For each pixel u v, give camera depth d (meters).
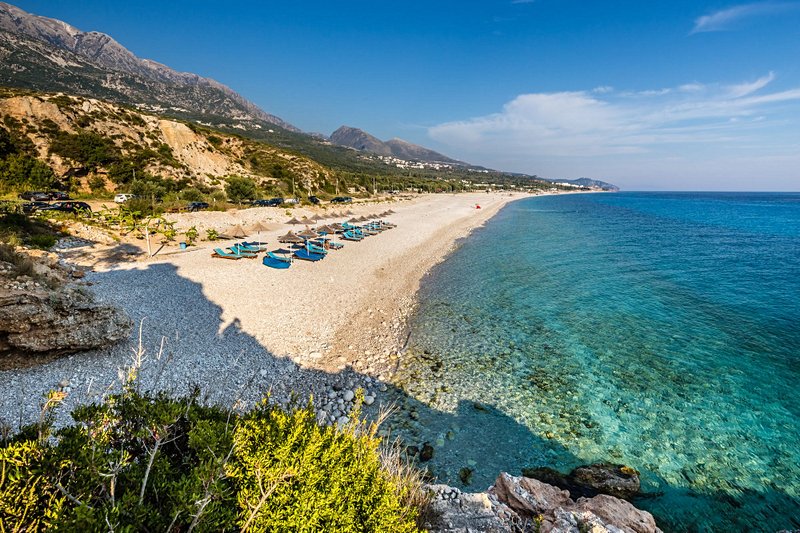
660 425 11.93
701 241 49.31
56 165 55.44
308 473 4.03
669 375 14.85
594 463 10.28
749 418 12.38
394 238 44.53
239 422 4.61
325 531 3.97
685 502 9.16
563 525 6.14
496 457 10.33
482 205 112.75
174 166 70.81
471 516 6.19
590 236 53.53
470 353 16.20
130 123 74.38
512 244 45.66
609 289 26.27
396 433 11.00
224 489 3.81
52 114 61.62
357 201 88.88
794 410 12.83
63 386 10.42
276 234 39.38
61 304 11.54
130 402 4.70
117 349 12.65
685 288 26.72
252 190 64.50
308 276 24.83
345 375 13.84
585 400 13.09
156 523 3.36
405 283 26.59
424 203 103.12
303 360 14.52
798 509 9.06
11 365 10.66
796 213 102.50
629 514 6.75
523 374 14.62
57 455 3.49
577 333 18.59
